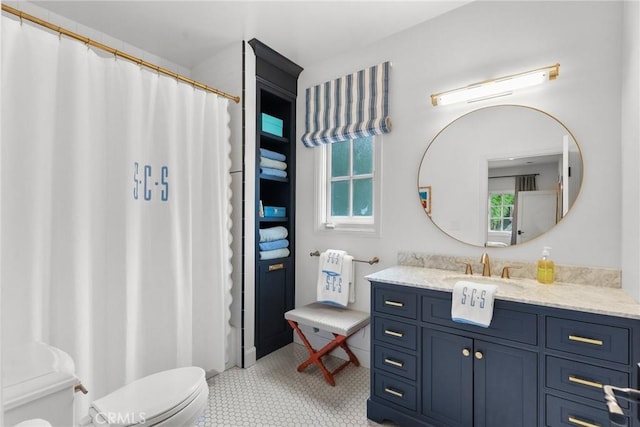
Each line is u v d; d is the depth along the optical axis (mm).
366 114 2473
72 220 1599
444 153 2158
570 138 1772
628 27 1548
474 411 1609
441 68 2176
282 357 2656
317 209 2791
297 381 2293
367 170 2604
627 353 1281
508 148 1947
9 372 1063
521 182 1909
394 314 1857
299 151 2918
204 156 2234
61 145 1599
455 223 2121
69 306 1590
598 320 1334
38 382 996
